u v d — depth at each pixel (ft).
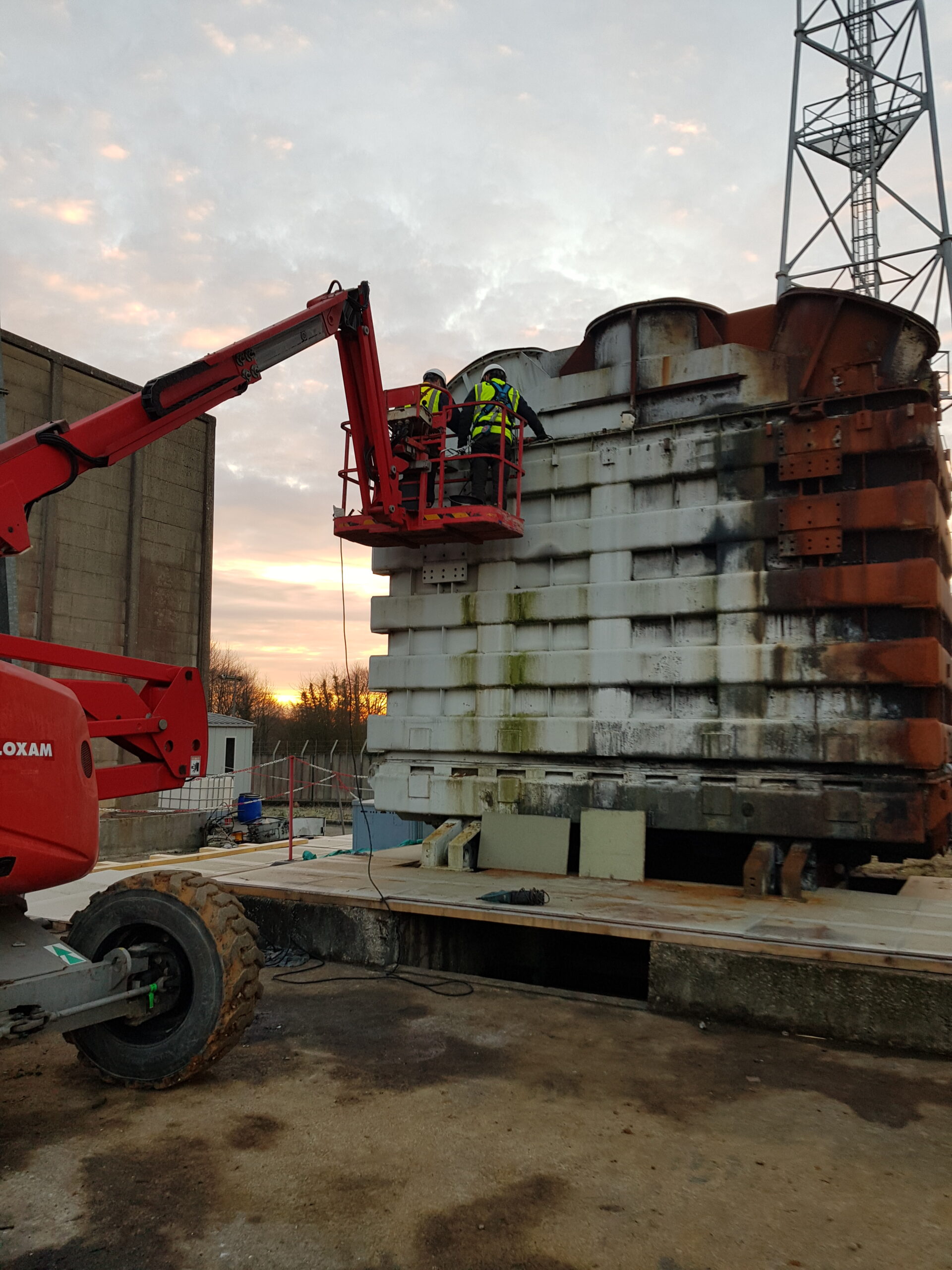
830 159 54.54
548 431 27.66
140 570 48.44
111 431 17.01
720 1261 9.20
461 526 25.29
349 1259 9.18
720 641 23.77
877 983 16.15
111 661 15.47
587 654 25.58
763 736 22.91
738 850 25.34
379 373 25.23
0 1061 15.15
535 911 19.81
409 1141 12.01
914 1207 10.33
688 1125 12.62
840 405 23.20
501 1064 15.06
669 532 24.64
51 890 28.76
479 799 26.73
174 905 13.84
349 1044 16.03
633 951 25.46
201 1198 10.41
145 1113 12.89
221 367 19.43
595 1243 9.52
